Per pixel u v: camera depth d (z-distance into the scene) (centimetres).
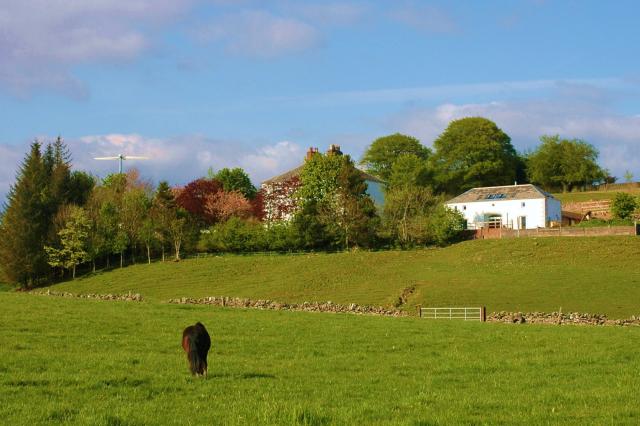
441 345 3522
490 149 17075
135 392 2183
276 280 9006
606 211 12962
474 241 10225
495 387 2375
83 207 11744
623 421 1791
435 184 16762
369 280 8556
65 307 4853
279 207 13012
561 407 1988
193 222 12281
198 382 2367
